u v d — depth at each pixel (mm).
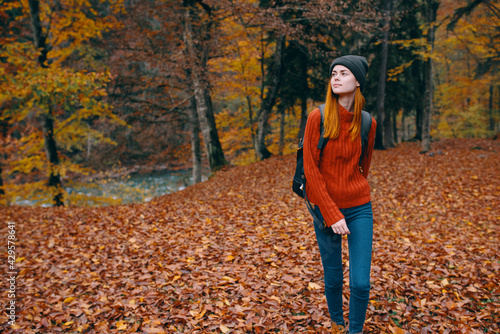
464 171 9609
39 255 4664
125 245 4836
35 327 2807
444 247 4121
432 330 2449
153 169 21406
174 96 17156
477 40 17938
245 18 12688
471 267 3502
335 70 1769
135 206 8156
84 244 5016
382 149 16203
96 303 3115
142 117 16844
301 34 12102
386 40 15141
